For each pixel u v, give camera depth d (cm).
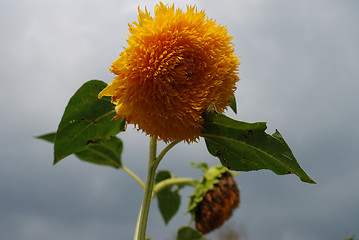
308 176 62
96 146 92
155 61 58
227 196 96
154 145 66
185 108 59
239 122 61
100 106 69
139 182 90
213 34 60
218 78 60
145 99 58
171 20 59
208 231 97
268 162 63
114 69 59
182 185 102
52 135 89
